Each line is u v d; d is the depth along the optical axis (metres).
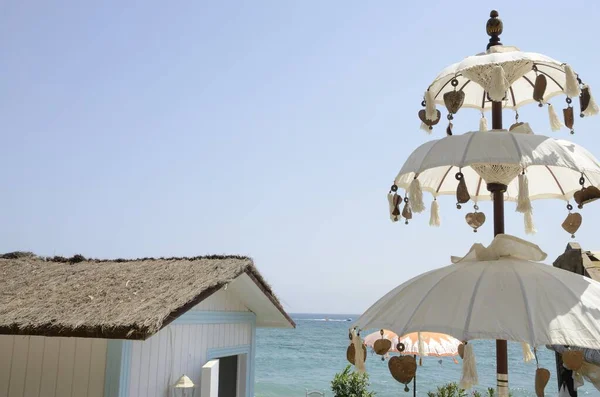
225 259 8.39
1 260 9.02
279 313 9.60
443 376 37.94
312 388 33.38
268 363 49.88
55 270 8.32
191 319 7.85
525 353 4.50
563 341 2.91
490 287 3.33
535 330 2.99
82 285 7.33
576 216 4.14
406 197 4.18
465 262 3.85
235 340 9.16
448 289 3.44
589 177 4.23
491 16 4.60
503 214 4.21
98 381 6.44
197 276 7.36
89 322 5.85
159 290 6.82
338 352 61.34
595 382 5.64
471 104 5.23
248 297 9.20
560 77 4.52
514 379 34.47
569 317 3.08
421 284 3.67
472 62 4.10
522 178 3.82
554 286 3.33
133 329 5.66
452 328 3.12
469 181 5.23
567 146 3.82
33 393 6.63
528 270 3.51
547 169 4.83
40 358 6.71
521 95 5.09
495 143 3.62
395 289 3.92
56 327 5.88
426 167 3.70
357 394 14.18
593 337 2.95
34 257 9.30
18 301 6.81
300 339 83.81
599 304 3.23
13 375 6.75
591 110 3.99
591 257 7.19
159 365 7.11
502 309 3.15
